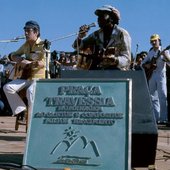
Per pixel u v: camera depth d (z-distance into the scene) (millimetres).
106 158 3986
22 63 6797
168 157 5484
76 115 4188
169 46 10031
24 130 8328
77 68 5484
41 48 6824
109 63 5117
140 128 4332
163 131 9211
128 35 5203
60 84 4336
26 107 6965
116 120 4086
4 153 5457
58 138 4156
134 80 4543
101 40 5316
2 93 12547
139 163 4430
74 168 4031
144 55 10875
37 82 4391
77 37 5781
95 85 4242
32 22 6824
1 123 9891
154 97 10312
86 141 4074
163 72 10242
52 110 4266
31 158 4152
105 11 5246
